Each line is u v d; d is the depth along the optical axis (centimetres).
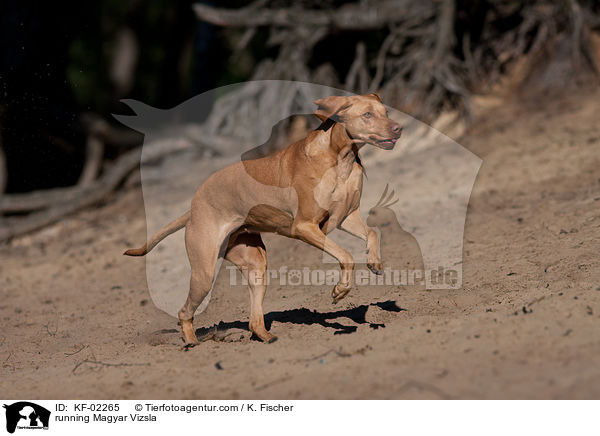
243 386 646
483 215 1279
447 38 2081
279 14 2216
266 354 730
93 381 727
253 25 2248
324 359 682
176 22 3033
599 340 606
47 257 1739
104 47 3325
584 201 1205
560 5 2111
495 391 555
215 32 2648
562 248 984
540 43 2138
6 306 1316
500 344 642
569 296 741
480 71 2222
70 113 2473
